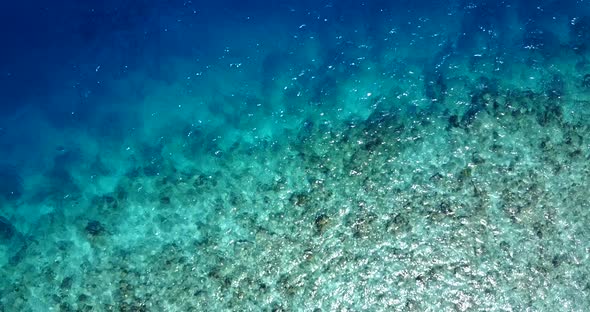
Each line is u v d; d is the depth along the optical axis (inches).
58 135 581.6
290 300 487.2
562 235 497.4
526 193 515.2
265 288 493.4
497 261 488.1
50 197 555.8
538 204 510.3
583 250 490.6
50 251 530.0
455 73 585.3
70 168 568.4
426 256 493.0
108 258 522.3
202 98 590.2
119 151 573.9
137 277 511.2
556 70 581.0
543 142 539.2
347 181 534.6
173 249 520.7
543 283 479.2
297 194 533.3
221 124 579.8
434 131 552.4
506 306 472.4
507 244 494.6
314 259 500.1
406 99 575.2
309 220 518.6
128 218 541.0
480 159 533.3
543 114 553.9
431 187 523.8
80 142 578.9
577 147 534.9
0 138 577.3
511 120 552.7
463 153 538.3
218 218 531.2
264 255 507.8
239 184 546.9
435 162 536.4
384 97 578.6
